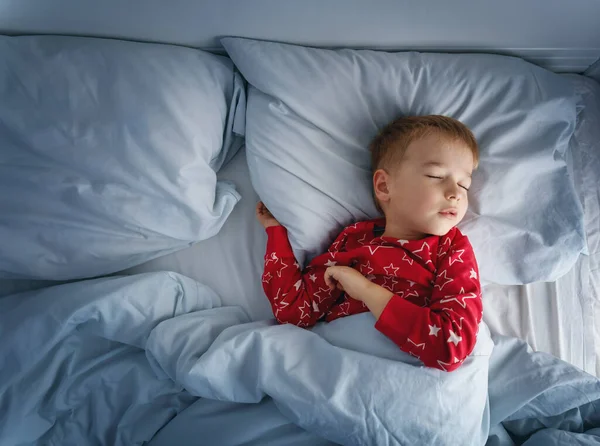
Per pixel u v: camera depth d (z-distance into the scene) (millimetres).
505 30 1154
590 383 993
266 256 1129
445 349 879
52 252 1028
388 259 1020
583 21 1123
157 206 1036
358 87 1126
